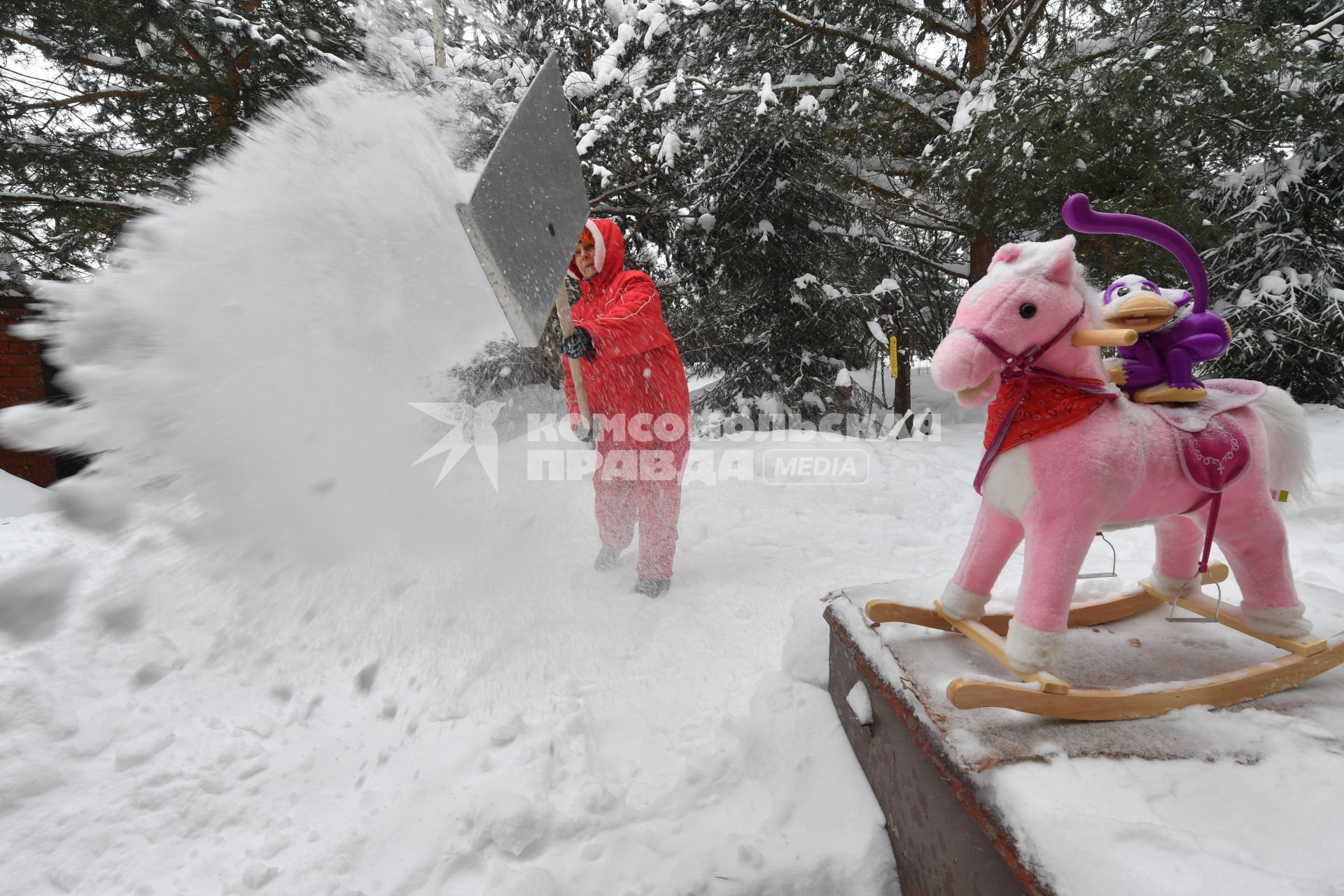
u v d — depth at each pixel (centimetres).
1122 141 649
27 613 219
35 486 584
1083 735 134
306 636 281
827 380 881
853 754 193
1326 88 784
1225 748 129
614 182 805
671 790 191
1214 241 743
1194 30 657
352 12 621
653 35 761
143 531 322
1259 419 161
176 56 587
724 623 284
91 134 624
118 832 180
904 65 883
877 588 212
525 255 195
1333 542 342
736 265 803
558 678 251
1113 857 103
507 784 191
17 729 213
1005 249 154
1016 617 149
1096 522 144
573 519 430
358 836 176
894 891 162
